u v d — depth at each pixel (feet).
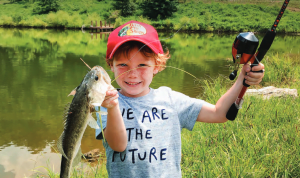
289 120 13.04
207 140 11.84
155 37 6.55
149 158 6.14
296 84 21.45
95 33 102.53
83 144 16.05
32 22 120.47
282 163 9.25
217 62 44.24
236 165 9.36
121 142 5.77
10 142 16.98
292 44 68.23
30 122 20.13
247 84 5.89
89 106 4.81
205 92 23.06
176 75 33.60
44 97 25.79
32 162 14.66
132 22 6.55
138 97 6.59
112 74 31.60
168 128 6.43
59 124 19.90
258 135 11.28
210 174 9.12
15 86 29.22
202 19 120.78
